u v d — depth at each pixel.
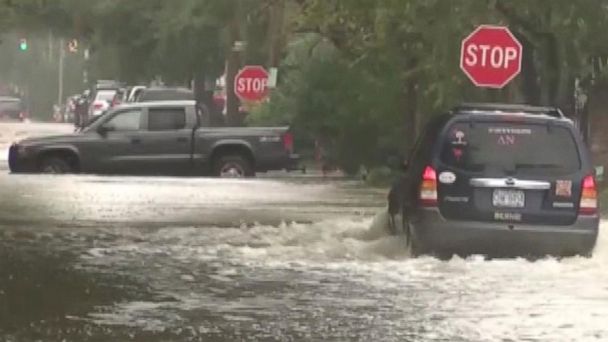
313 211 78.88
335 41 121.00
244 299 42.94
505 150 51.72
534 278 47.75
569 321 39.06
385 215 63.03
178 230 65.25
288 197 91.44
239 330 37.25
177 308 41.00
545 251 51.41
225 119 193.00
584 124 100.88
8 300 42.38
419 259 51.66
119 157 114.38
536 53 104.19
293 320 39.00
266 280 47.38
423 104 109.31
